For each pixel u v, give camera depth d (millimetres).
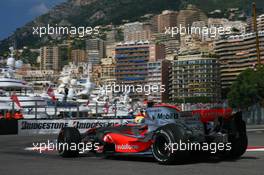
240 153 10461
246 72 76250
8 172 8461
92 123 26812
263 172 8023
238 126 10398
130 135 10453
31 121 25703
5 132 25578
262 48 146375
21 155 12258
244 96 74000
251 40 151125
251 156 11305
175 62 125438
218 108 10156
